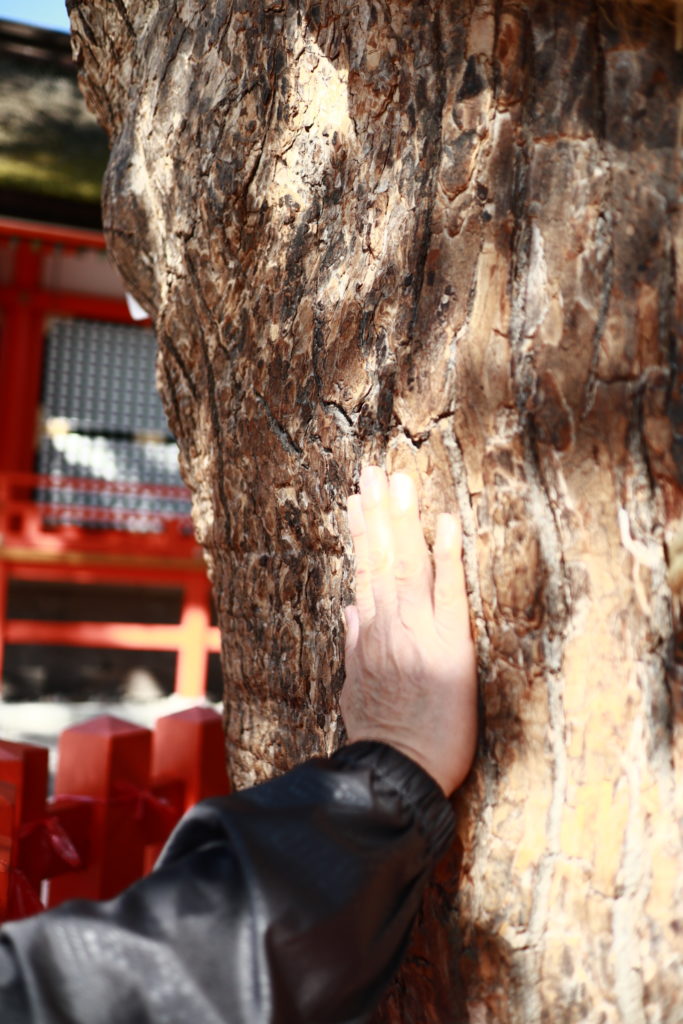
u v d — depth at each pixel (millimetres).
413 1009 921
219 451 1177
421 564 866
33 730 7508
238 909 658
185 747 1901
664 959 810
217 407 1175
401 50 899
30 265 9812
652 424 814
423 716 817
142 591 10391
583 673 811
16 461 9945
